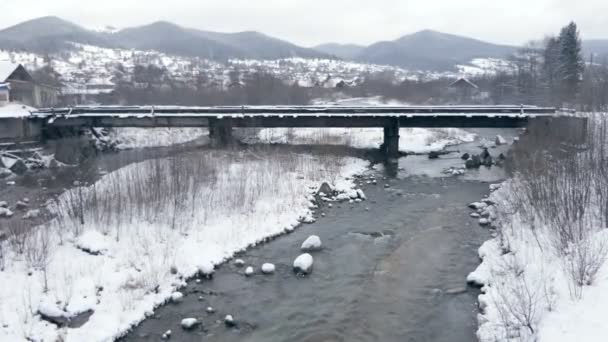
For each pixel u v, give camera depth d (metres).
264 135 48.53
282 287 16.67
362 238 21.67
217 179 29.17
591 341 9.71
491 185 32.38
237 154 37.84
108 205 21.73
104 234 19.67
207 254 18.78
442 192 30.84
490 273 16.44
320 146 43.03
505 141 54.22
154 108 44.28
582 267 12.62
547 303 12.27
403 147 49.00
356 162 40.28
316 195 28.97
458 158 44.31
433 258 19.00
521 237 18.39
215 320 14.46
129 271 16.89
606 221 16.52
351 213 25.89
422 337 13.25
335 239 21.59
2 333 12.84
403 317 14.38
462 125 42.59
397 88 114.44
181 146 42.31
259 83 93.00
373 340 13.20
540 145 31.91
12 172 38.12
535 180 21.92
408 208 26.75
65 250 18.06
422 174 37.09
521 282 14.53
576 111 42.41
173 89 91.38
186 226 21.23
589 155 24.02
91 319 13.94
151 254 18.31
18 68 61.00
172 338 13.46
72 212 21.28
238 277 17.52
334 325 14.02
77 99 76.56
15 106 51.22
